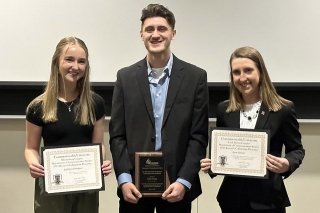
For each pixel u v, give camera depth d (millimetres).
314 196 2574
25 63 2498
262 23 2436
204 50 2465
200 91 1833
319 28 2420
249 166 1733
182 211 1849
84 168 1782
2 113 2533
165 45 1787
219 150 1771
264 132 1710
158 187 1777
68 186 1767
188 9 2447
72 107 1798
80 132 1799
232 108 1803
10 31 2484
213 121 2494
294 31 2430
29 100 2523
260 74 1751
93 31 2480
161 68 1846
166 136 1782
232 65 1772
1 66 2502
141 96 1814
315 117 2477
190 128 1829
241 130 1742
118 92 1880
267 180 1735
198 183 1886
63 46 1765
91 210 1866
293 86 2432
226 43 2455
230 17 2441
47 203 1804
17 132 2582
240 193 1761
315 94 2467
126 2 2461
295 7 2416
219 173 1769
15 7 2475
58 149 1756
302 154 1766
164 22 1775
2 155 2602
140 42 2475
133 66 1902
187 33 2459
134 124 1812
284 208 1772
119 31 2477
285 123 1733
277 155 1765
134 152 1801
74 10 2473
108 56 2490
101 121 1910
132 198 1743
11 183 2623
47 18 2479
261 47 2447
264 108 1751
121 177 1788
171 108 1792
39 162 1810
